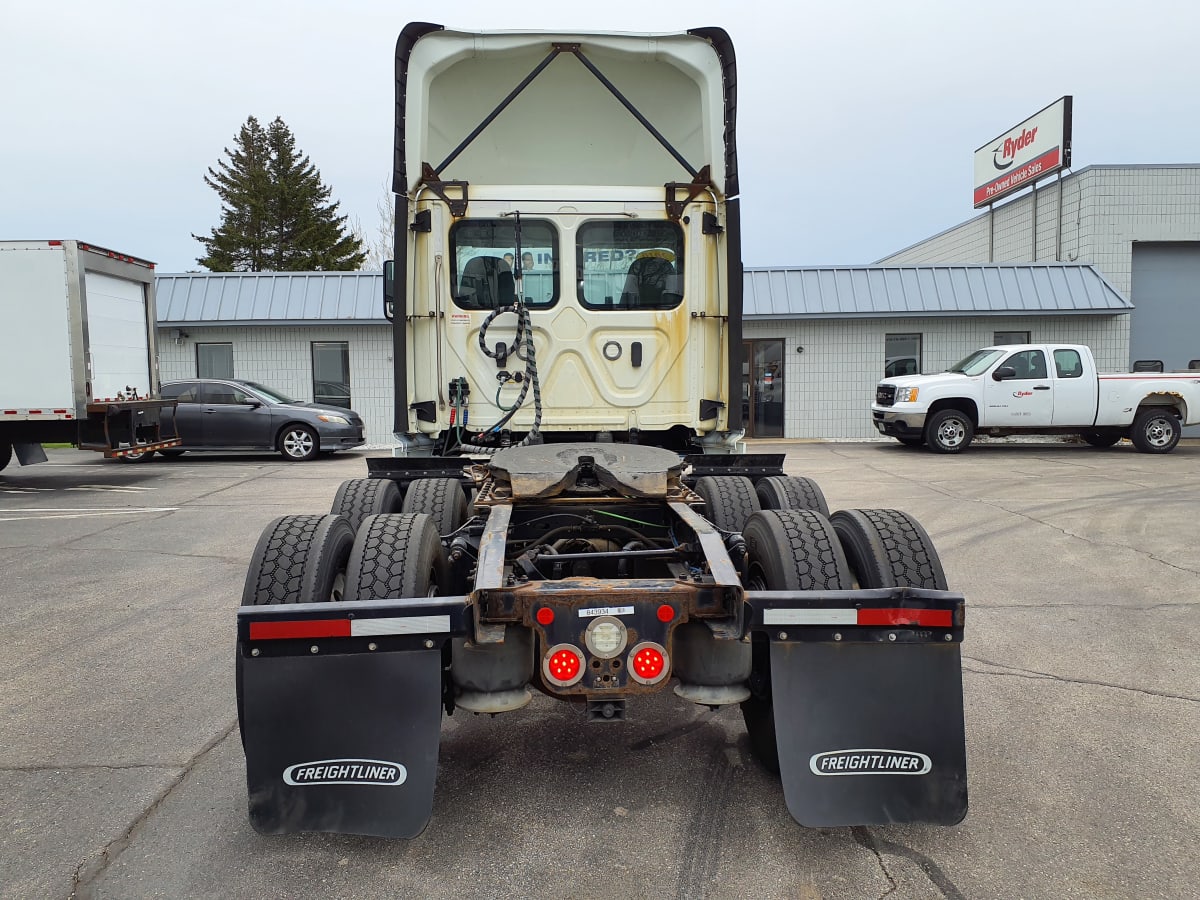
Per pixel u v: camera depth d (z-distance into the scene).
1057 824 2.88
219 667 4.49
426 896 2.49
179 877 2.59
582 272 4.97
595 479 3.60
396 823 2.51
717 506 4.35
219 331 18.44
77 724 3.75
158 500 10.41
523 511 3.69
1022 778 3.21
